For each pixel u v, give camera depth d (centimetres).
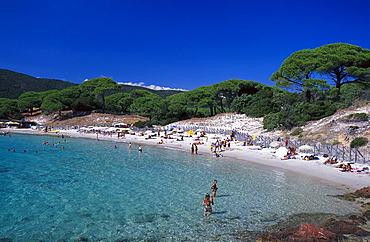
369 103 4550
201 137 5659
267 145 4278
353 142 3241
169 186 2141
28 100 10544
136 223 1435
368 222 1373
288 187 2069
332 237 1177
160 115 8494
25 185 2158
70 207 1670
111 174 2558
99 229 1366
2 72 18650
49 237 1284
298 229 1261
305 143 3653
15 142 5331
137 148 4609
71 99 10162
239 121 6900
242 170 2734
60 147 4653
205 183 2227
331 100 5453
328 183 2150
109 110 11031
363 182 2134
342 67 5534
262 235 1261
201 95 8681
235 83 8844
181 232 1323
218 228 1362
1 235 1302
